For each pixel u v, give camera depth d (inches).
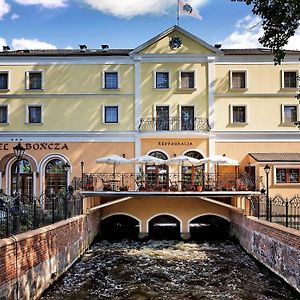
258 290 581.6
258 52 1240.2
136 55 1217.4
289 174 1112.8
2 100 1217.4
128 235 1114.7
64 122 1210.0
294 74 1214.9
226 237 1060.5
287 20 512.4
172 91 1212.5
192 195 919.0
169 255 837.8
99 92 1217.4
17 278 459.5
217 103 1208.2
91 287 598.2
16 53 1266.0
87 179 1016.9
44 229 561.9
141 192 920.3
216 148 1195.9
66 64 1227.2
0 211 509.7
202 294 565.0
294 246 559.2
